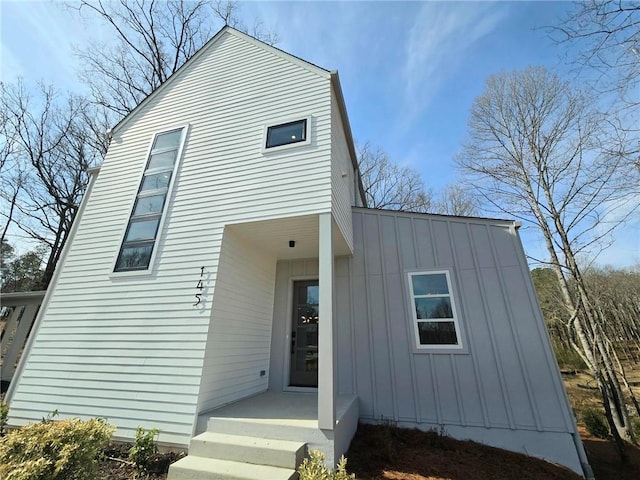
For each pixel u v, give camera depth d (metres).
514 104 10.00
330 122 4.98
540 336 4.49
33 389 4.51
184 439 3.58
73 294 5.05
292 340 6.03
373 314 5.38
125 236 5.29
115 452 3.62
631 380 11.56
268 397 4.95
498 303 4.84
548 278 11.00
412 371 4.88
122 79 13.05
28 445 2.44
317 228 4.85
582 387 10.27
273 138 5.22
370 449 3.90
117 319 4.61
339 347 5.32
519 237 5.05
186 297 4.43
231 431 3.47
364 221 6.11
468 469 3.52
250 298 5.39
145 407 3.92
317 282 6.33
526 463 3.76
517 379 4.41
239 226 4.80
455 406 4.54
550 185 8.97
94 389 4.25
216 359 4.23
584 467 3.81
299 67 5.75
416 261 5.52
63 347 4.67
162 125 6.25
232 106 5.87
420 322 5.12
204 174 5.31
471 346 4.74
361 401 4.92
